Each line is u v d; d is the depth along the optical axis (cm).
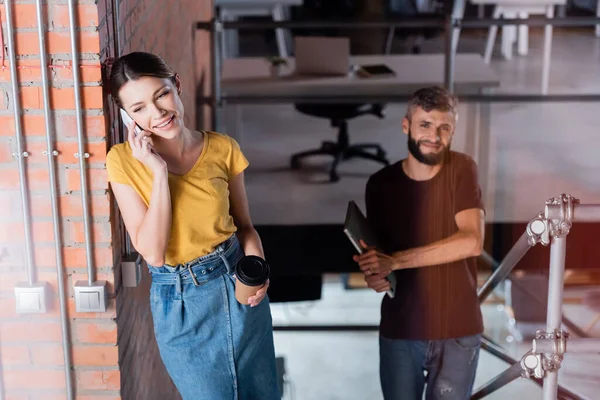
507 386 379
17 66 223
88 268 238
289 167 570
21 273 241
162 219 217
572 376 363
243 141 602
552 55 704
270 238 493
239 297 234
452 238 410
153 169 215
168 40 398
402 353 388
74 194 233
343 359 402
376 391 382
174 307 233
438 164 416
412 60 544
